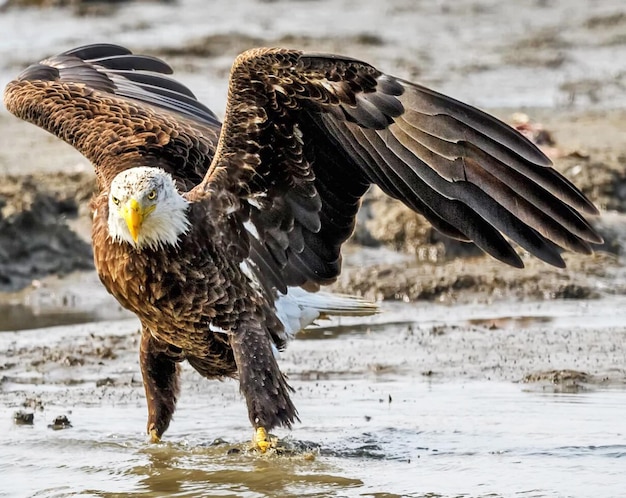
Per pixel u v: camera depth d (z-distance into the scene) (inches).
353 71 418.0
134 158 470.6
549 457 430.9
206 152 485.1
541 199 414.9
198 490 412.2
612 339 577.6
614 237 746.2
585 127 1001.5
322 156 445.4
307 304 462.3
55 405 505.0
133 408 502.0
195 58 1332.4
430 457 435.2
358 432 462.3
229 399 517.3
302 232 456.4
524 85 1206.3
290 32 1515.7
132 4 1727.4
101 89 538.6
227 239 443.5
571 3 1747.0
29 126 1011.3
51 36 1478.8
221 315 443.8
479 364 543.2
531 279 678.5
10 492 412.8
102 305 676.1
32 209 735.7
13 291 701.9
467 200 424.2
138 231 420.8
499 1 1775.3
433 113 419.5
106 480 423.5
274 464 431.5
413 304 661.3
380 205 785.6
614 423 465.1
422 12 1689.2
